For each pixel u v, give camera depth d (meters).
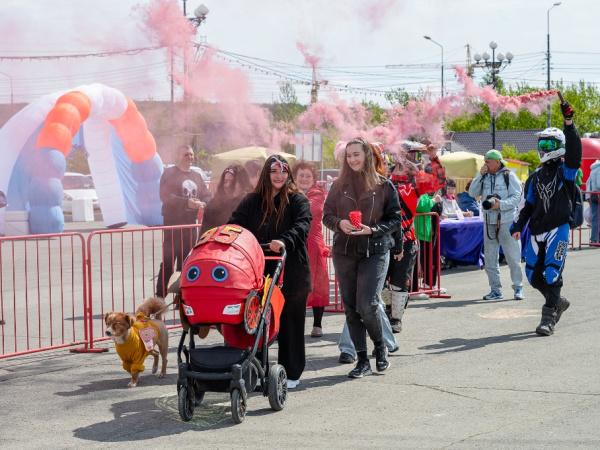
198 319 4.78
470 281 11.62
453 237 12.71
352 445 4.35
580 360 6.29
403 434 4.53
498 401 5.18
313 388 5.70
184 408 4.86
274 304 5.22
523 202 7.62
